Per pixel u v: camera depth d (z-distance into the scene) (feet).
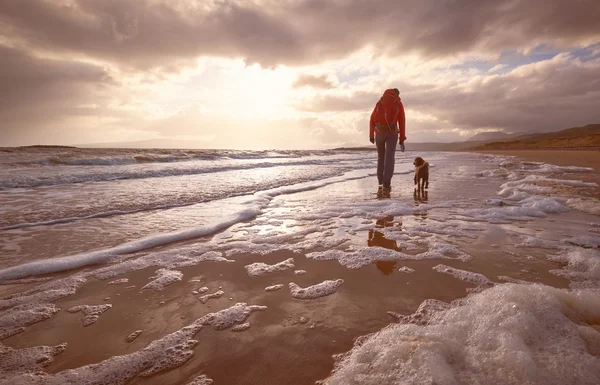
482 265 7.82
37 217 13.57
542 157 57.98
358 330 5.13
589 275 7.04
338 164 52.60
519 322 4.44
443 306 5.78
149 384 4.05
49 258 8.78
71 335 5.17
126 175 29.37
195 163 47.37
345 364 4.28
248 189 22.13
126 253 9.32
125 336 5.14
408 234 10.89
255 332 5.16
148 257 8.89
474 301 5.74
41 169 33.14
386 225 12.26
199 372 4.25
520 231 10.87
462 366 3.83
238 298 6.41
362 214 14.39
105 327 5.41
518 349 3.84
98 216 13.96
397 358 3.96
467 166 43.83
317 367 4.26
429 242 9.87
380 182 23.95
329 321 5.43
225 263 8.44
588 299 5.05
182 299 6.41
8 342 4.99
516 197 17.61
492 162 53.16
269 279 7.36
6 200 17.35
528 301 5.06
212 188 22.50
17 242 10.23
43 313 5.89
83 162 41.96
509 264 7.85
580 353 3.77
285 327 5.28
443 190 21.42
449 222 12.50
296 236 10.95
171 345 4.85
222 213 14.52
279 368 4.27
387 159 21.65
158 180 27.55
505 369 3.61
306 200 18.31
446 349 4.10
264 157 73.72
